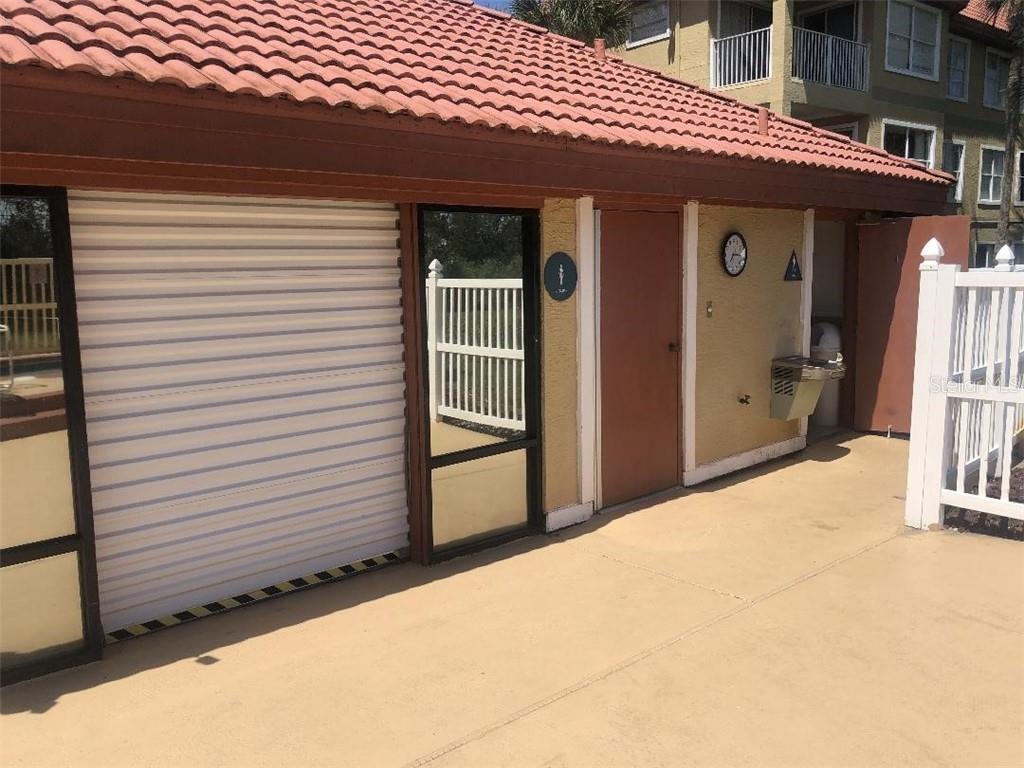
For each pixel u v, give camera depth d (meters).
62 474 3.61
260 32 4.62
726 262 6.76
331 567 4.70
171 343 3.96
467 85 5.05
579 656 3.79
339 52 4.83
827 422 8.91
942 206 8.81
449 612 4.29
